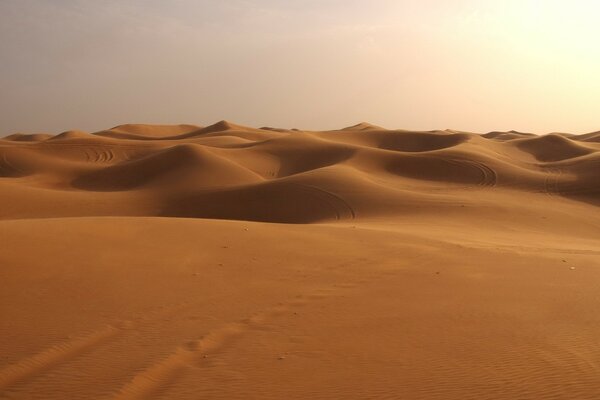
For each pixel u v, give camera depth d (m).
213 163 56.53
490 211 34.72
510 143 80.69
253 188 45.44
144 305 10.11
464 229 27.33
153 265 13.10
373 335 8.58
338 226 22.11
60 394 6.45
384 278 12.69
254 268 13.44
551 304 10.37
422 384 6.75
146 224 18.02
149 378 6.92
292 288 11.65
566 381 6.79
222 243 16.11
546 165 57.66
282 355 7.73
